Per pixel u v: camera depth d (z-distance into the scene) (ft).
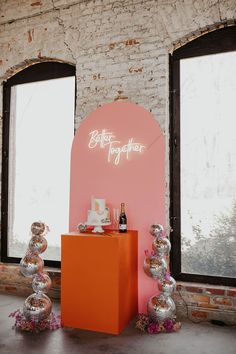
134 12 11.71
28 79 13.82
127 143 11.35
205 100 11.12
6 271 13.20
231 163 10.71
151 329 9.33
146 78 11.46
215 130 10.96
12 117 14.16
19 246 13.74
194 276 10.80
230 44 10.75
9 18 13.73
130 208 11.13
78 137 12.00
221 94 10.94
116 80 11.88
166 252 9.79
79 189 11.83
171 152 11.41
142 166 11.10
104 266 9.46
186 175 11.21
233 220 10.57
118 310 9.30
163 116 11.14
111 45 12.01
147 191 10.98
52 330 9.53
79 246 9.77
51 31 13.01
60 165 13.17
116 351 8.21
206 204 10.92
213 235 10.78
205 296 10.29
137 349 8.32
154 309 9.46
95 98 12.16
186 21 10.98
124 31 11.84
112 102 11.77
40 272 10.21
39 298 9.73
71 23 12.66
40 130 13.62
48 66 13.47
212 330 9.51
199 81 11.20
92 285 9.59
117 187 11.34
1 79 14.12
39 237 10.45
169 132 11.39
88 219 10.51
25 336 9.08
